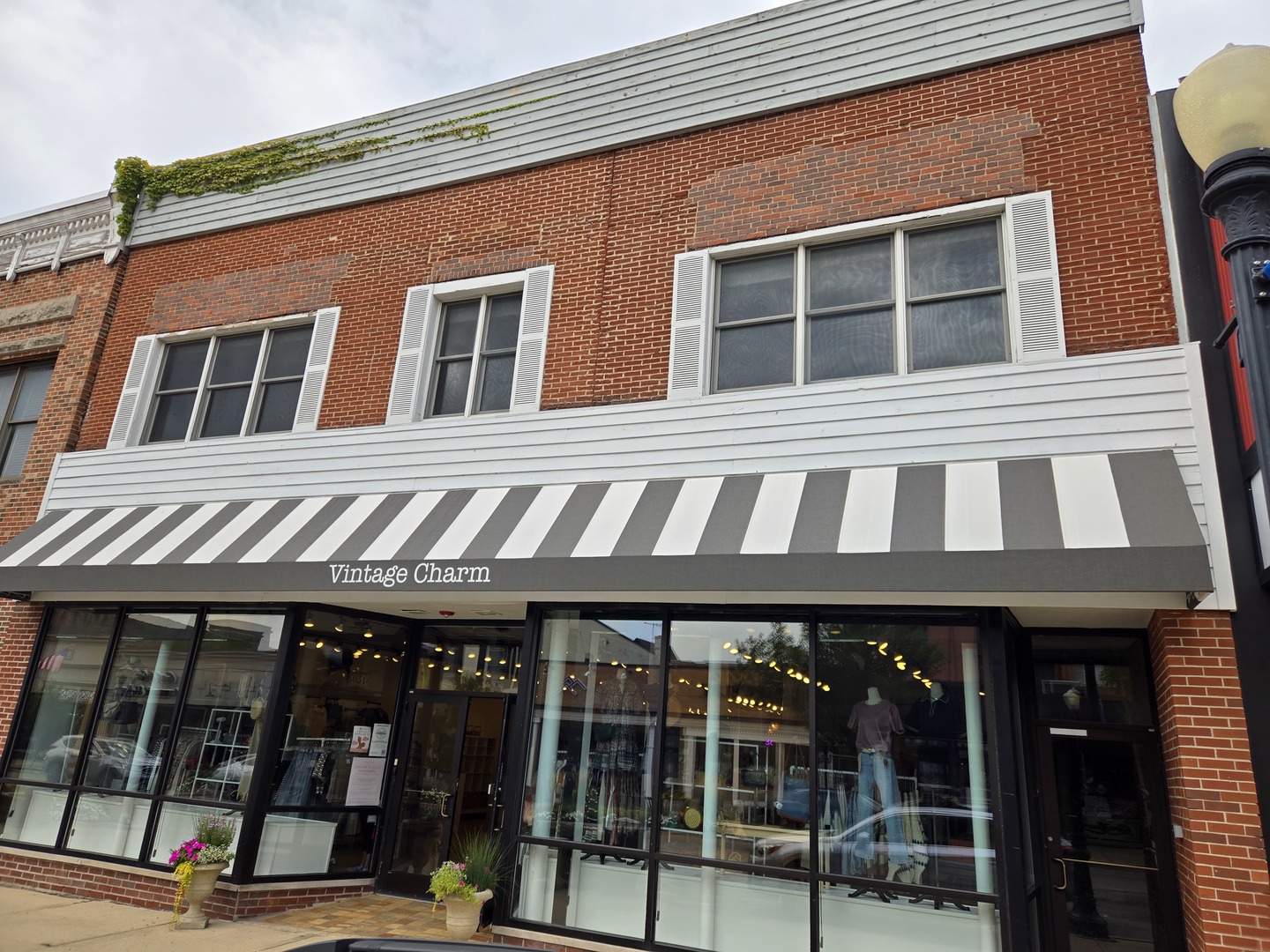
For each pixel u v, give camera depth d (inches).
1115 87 322.7
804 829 277.6
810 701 286.8
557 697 330.3
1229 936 229.9
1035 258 314.2
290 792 372.8
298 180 482.0
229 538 384.8
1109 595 255.8
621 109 411.5
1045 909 300.5
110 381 488.1
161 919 345.1
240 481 427.5
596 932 297.4
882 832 269.0
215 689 390.6
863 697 282.5
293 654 380.5
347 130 479.2
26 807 413.1
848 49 369.7
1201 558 225.3
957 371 311.1
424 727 411.5
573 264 398.9
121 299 508.4
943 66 350.3
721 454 336.5
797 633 296.7
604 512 327.9
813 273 357.4
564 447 366.6
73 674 428.1
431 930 334.0
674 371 358.6
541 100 432.8
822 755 282.4
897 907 261.3
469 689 411.2
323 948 117.8
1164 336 289.6
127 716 406.6
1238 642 248.2
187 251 501.0
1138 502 251.3
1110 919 294.5
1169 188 302.5
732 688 301.9
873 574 257.9
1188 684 250.8
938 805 264.4
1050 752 314.3
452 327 427.5
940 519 268.1
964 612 275.9
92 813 397.4
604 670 325.4
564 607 338.6
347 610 402.3
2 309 542.6
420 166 452.8
